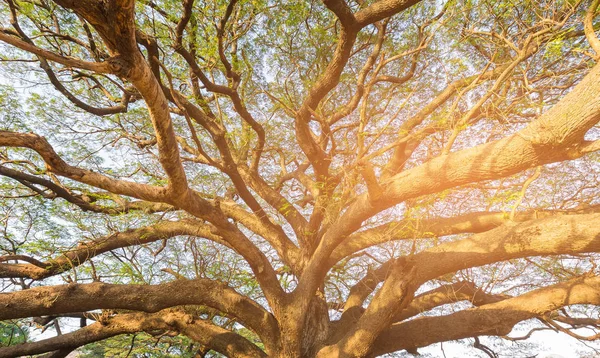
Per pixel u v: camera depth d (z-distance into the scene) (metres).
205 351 8.65
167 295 6.57
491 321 6.41
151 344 9.55
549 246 5.17
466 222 7.16
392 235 6.66
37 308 5.94
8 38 2.53
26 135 4.08
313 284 6.77
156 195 5.18
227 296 6.76
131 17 2.77
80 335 7.35
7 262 7.91
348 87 8.88
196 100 6.73
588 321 8.07
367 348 5.94
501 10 5.79
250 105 9.48
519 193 4.91
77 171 4.55
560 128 3.65
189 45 6.18
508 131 6.05
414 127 7.53
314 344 7.33
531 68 6.38
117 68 3.12
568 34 5.38
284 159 9.64
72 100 7.69
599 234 4.73
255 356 6.91
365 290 8.32
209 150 10.38
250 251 6.47
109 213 8.26
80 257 7.77
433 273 6.14
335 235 6.16
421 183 4.73
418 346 6.81
